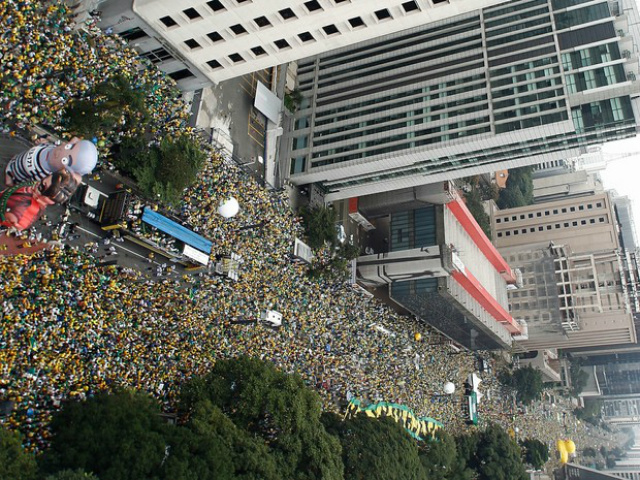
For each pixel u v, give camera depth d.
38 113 47.12
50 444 41.09
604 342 149.62
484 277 123.19
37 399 42.09
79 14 51.72
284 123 92.00
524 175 185.25
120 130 54.16
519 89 81.38
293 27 57.84
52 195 40.47
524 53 83.81
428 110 85.12
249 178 71.38
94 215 51.09
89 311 46.56
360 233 106.31
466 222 111.69
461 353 124.94
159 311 53.59
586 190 195.38
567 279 147.38
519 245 159.75
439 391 105.44
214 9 55.59
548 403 170.75
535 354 159.88
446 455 89.69
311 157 89.06
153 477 40.75
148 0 54.41
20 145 47.50
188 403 52.38
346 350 80.88
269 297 68.06
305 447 56.19
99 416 42.25
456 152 82.31
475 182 152.62
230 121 77.00
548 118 77.62
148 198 55.97
